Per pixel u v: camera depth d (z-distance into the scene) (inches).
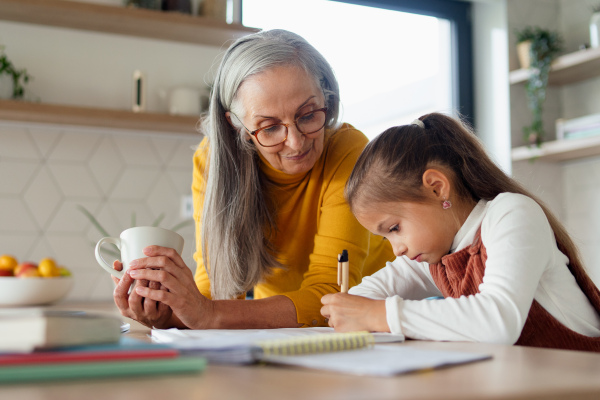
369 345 26.4
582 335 37.0
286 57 45.1
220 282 51.3
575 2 123.2
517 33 120.0
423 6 120.1
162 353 19.6
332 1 109.3
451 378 18.9
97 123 86.4
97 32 90.7
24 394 15.5
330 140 52.0
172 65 94.9
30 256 86.4
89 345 20.0
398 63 119.6
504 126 118.4
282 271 54.4
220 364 21.7
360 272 49.0
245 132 48.8
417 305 33.2
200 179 56.1
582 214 118.4
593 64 112.1
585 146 106.7
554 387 17.3
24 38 87.1
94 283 89.0
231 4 97.0
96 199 90.0
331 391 16.6
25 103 79.0
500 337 31.3
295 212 52.8
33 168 87.4
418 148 41.2
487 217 38.4
